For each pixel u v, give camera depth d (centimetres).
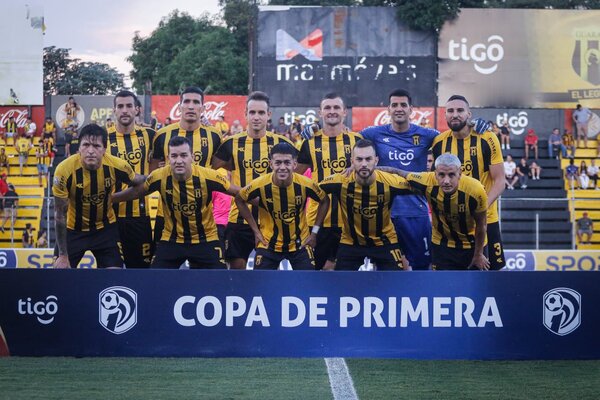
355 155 945
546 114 2792
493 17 2766
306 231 1029
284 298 834
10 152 2708
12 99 2738
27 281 836
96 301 834
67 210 982
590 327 843
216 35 4056
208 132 1092
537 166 2677
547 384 732
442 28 2758
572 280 841
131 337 834
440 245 1013
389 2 3341
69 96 2720
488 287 838
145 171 1086
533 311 840
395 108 1058
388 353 836
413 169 1073
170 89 3988
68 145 2648
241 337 836
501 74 2784
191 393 689
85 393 689
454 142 1058
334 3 3916
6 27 2758
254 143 1086
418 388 712
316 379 743
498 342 838
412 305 835
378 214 986
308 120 2742
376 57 2748
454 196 948
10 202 2238
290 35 2739
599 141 2766
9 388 704
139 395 682
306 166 1102
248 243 1123
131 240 1089
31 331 837
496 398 680
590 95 2784
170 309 834
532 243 2378
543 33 2781
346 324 836
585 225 2383
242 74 3962
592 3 3603
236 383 727
